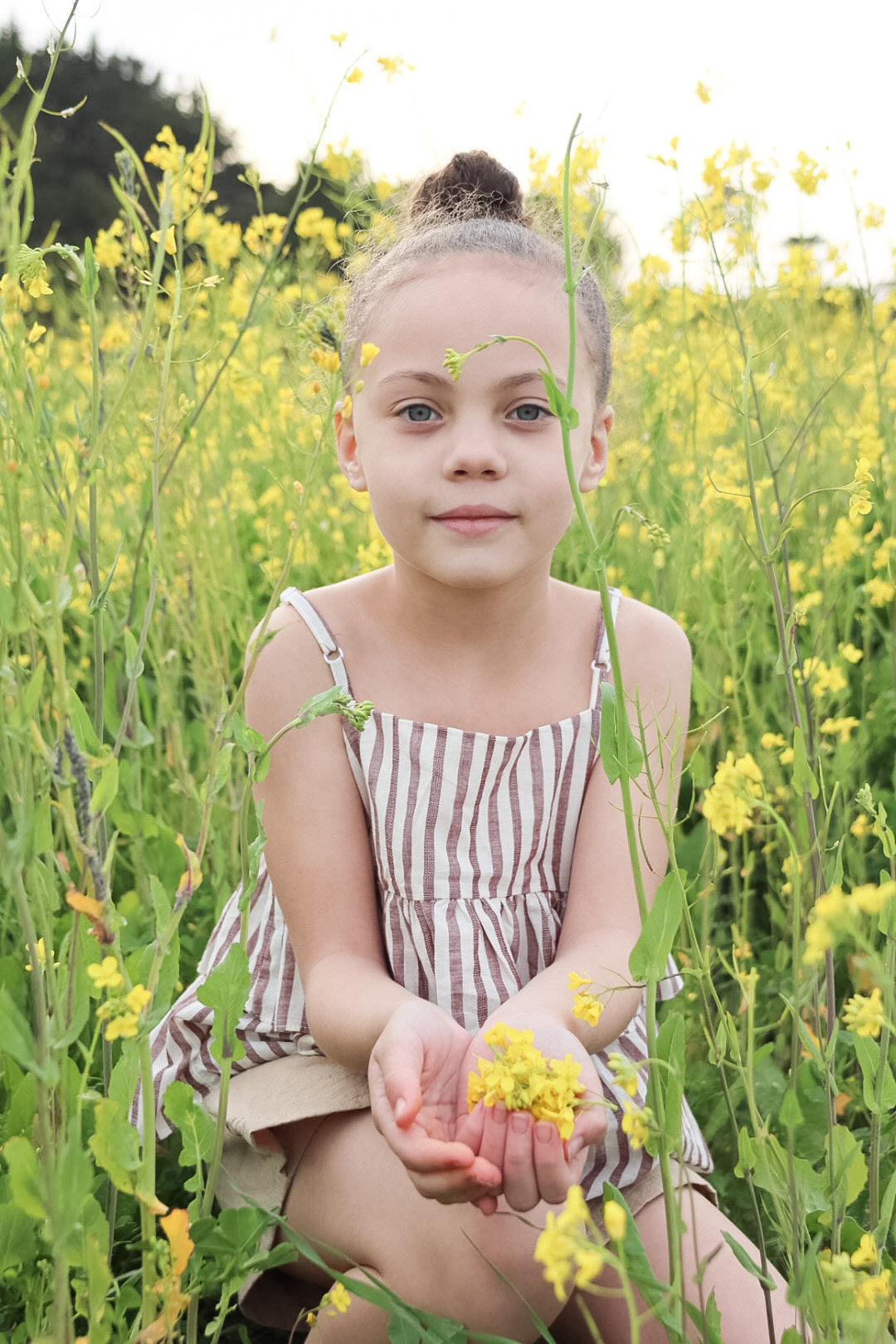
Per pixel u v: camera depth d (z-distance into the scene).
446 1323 1.14
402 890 1.43
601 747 0.95
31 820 0.88
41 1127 0.89
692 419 2.58
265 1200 1.35
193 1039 1.45
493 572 1.29
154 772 2.09
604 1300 1.26
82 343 2.58
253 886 1.04
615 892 1.40
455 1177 1.04
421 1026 1.15
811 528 2.51
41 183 11.18
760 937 1.98
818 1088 1.49
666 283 2.92
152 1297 0.92
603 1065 1.37
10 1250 1.07
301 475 2.82
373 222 1.71
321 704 0.99
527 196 1.71
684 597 2.23
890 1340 0.99
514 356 1.28
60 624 0.88
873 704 2.27
